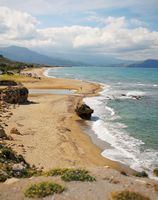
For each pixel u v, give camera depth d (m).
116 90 95.38
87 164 28.53
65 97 73.38
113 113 55.91
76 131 42.00
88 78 149.50
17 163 24.12
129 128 44.12
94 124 46.81
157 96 81.12
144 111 58.09
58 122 46.22
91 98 75.31
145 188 17.75
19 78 120.19
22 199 15.87
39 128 41.50
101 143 36.47
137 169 27.75
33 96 74.88
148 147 34.72
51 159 29.03
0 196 16.25
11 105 59.56
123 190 16.91
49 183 17.30
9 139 34.34
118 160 30.31
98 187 17.44
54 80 120.44
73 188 17.22
